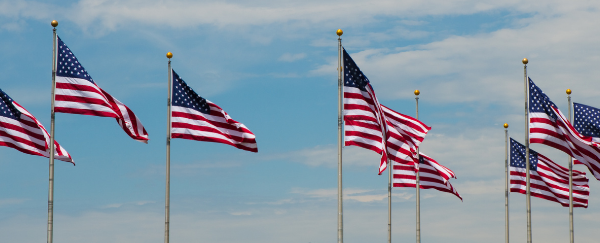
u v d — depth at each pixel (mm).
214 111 37094
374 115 34406
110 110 34312
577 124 42812
